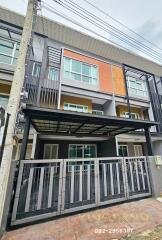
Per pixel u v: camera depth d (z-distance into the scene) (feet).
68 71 33.06
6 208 9.10
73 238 8.29
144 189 15.25
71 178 12.26
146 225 9.62
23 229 9.23
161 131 37.73
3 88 25.16
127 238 8.23
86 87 33.06
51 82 28.73
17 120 9.95
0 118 7.34
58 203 11.03
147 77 43.37
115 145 27.73
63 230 9.09
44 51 27.20
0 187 8.11
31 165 11.30
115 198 13.39
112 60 49.32
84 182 13.00
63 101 32.14
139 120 17.42
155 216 10.84
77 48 43.68
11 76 24.35
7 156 8.58
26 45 11.30
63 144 31.09
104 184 13.51
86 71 35.70
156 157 16.58
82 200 12.12
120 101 37.14
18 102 9.76
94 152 33.47
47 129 22.06
